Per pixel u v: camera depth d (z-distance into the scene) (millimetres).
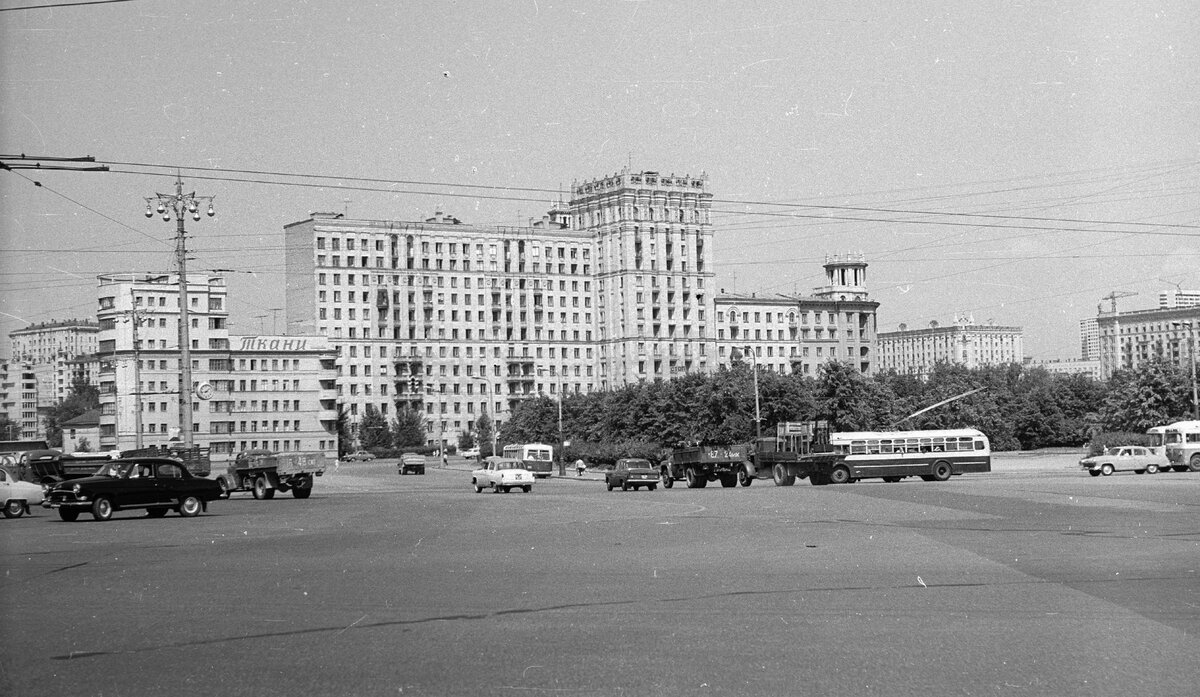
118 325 157250
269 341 168500
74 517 39031
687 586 18969
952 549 23922
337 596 18188
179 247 57438
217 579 20484
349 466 149500
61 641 14703
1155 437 71812
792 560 22500
